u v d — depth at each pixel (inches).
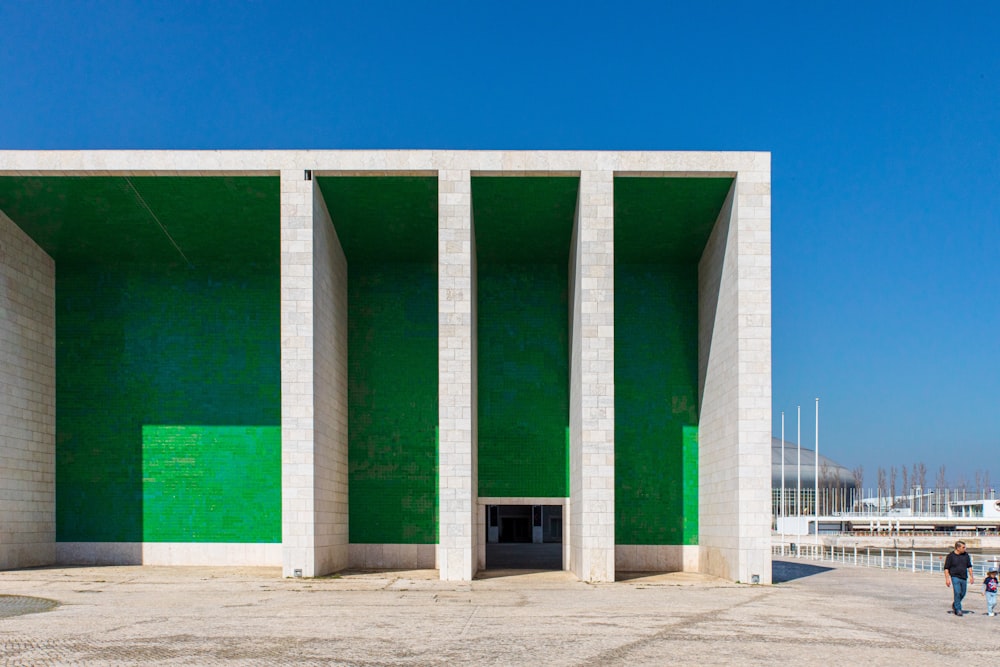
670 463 1108.5
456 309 938.1
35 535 1042.7
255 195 993.5
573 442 1041.5
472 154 954.7
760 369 924.6
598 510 918.4
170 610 669.9
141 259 1115.9
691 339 1130.0
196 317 1115.9
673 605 725.9
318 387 944.9
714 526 1016.2
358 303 1132.5
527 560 1346.0
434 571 1030.4
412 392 1115.9
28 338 1042.7
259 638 536.4
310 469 912.3
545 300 1143.6
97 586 840.9
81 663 454.9
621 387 1121.4
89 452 1093.8
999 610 706.8
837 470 4018.2
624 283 1139.3
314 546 912.3
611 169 954.7
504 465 1110.4
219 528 1080.8
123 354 1108.5
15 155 936.3
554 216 1040.8
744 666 460.8
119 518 1083.3
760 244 939.3
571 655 486.9
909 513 3644.2
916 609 711.7
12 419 1003.3
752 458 916.0
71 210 1010.1
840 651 506.9
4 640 525.7
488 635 554.3
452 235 945.5
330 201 999.6
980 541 2539.4
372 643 520.4
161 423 1098.1
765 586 895.1
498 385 1126.4
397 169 949.8
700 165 951.0
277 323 1115.3
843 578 1028.5
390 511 1093.8
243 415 1099.9
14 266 1018.1
